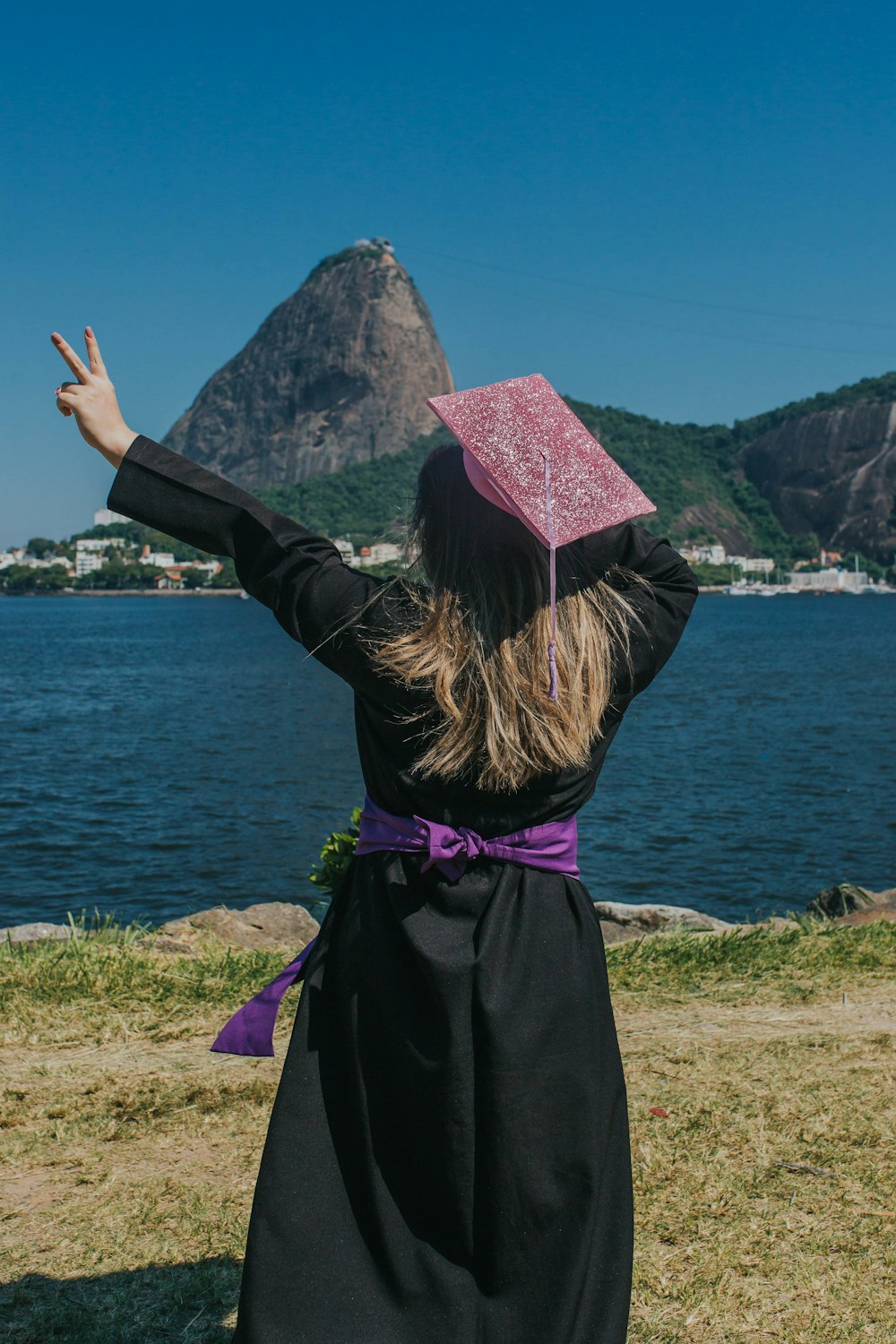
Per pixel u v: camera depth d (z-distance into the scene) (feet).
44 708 114.21
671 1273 8.70
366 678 5.28
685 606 5.71
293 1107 5.28
